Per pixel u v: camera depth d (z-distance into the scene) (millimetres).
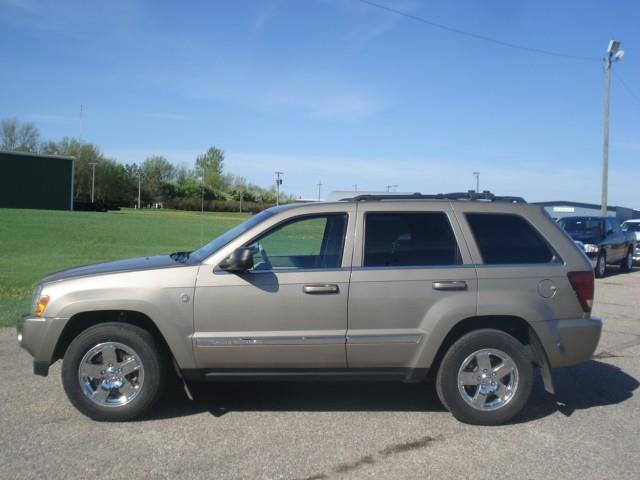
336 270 5129
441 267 5184
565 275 5289
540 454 4535
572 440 4832
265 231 5266
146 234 31406
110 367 5070
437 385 5227
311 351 5039
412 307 5090
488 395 5164
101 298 5004
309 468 4230
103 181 93312
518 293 5172
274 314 5031
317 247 5305
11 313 9672
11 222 34781
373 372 5148
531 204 5562
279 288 5039
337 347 5039
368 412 5457
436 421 5246
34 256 19469
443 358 5156
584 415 5461
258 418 5250
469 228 5340
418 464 4332
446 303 5098
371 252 5215
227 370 5094
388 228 5316
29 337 5074
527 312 5141
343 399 5828
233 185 103875
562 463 4371
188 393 5223
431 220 5371
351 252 5195
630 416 5441
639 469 4277
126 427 4980
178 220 45688
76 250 22078
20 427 4941
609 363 7410
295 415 5348
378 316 5078
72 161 62562
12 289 12289
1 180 58500
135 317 5285
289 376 5125
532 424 5207
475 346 5117
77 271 5383
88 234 29875
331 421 5203
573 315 5285
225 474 4109
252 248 5223
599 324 5340
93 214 49719
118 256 20281
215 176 102938
